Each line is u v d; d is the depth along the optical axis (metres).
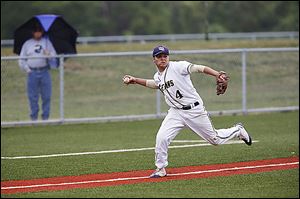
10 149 40.03
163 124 29.92
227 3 125.25
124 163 34.25
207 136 30.30
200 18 138.12
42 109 51.59
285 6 135.50
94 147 40.38
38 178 30.33
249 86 67.50
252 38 101.06
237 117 54.47
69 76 69.69
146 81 30.33
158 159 29.75
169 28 140.75
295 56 68.44
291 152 37.03
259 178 29.08
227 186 27.33
